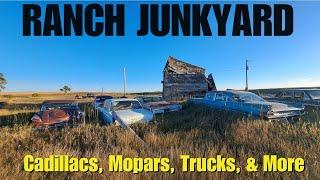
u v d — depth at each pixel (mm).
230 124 9914
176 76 31000
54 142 8094
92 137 8328
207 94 16828
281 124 10094
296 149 6582
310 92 14336
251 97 13859
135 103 12750
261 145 7012
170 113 15188
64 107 13320
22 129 10383
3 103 33000
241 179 4859
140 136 9070
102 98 24156
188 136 8078
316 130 8523
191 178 4859
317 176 4957
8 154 6457
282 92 15812
